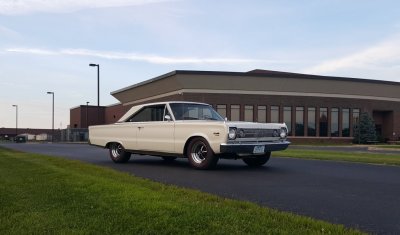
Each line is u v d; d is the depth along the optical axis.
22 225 5.28
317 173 10.21
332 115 52.78
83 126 73.25
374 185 8.41
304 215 5.91
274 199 7.01
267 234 4.76
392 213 6.06
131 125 12.84
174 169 11.22
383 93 55.72
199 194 7.13
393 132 57.25
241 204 6.34
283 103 50.31
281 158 14.95
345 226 5.34
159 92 53.47
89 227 5.14
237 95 48.88
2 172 10.42
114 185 7.93
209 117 12.11
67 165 12.05
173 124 11.57
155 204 6.19
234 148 10.32
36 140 81.50
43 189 7.70
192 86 47.69
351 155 17.69
